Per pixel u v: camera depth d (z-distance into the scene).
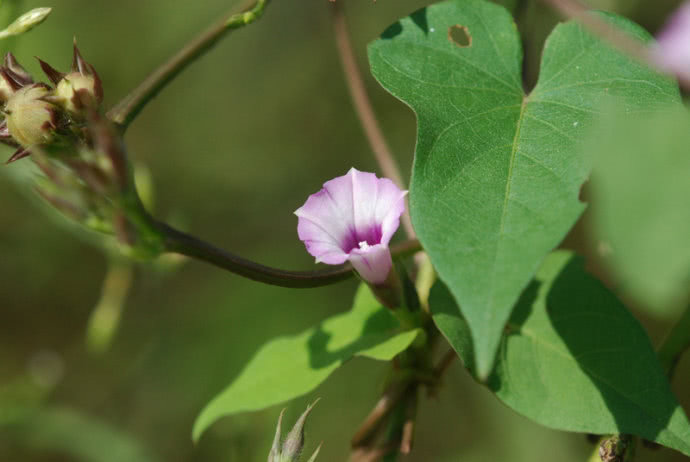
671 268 0.29
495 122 0.33
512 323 0.35
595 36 0.34
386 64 0.35
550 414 0.34
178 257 0.46
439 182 0.32
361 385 0.55
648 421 0.34
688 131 0.30
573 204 0.32
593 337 0.35
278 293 0.58
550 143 0.33
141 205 0.33
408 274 0.35
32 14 0.36
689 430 0.34
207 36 0.36
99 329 0.46
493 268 0.31
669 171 0.30
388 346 0.35
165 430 0.56
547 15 0.47
